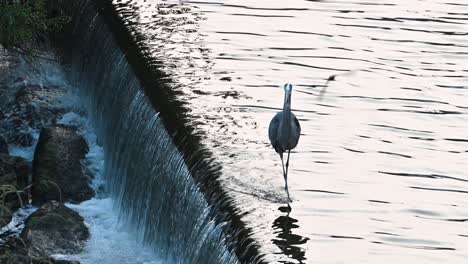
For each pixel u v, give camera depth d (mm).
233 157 15078
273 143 13703
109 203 18547
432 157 15422
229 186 14164
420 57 19953
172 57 19375
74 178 18984
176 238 15070
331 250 12602
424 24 21797
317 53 20000
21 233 16656
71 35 24219
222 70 18844
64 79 23781
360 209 13680
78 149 19750
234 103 17281
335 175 14680
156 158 16406
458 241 12922
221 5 22719
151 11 22094
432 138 16141
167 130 16297
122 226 17578
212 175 14477
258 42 20438
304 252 12516
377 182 14516
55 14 25453
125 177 18109
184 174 15062
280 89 18078
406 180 14602
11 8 20719
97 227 17469
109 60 20797
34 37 23688
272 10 22516
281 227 13078
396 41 20797
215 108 16969
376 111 17234
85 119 22016
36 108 21969
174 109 16844
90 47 22531
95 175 19469
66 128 20141
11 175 18297
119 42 20562
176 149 15688
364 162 15164
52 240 16500
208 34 20797
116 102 19672
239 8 22578
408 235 13039
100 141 20656
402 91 18156
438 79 18812
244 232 12953
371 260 12383
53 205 17234
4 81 23172
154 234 16156
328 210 13625
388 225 13289
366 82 18578
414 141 16000
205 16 21938
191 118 16469
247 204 13672
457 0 23500
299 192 14094
